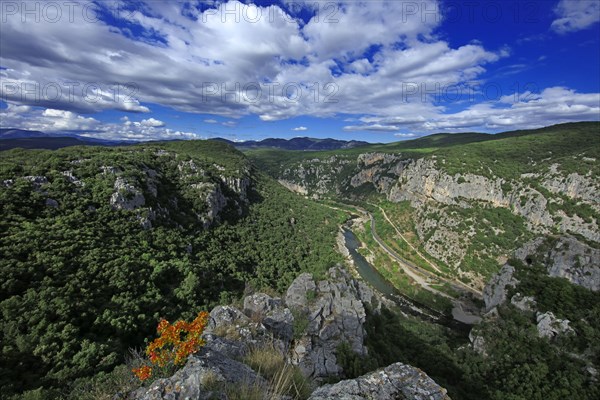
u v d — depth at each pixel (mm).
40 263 39625
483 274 97125
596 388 42719
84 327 35031
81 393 10141
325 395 8438
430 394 8508
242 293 59906
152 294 46125
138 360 10422
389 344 45125
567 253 64000
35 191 54688
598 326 51625
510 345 53219
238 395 7707
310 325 31969
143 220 63625
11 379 25766
